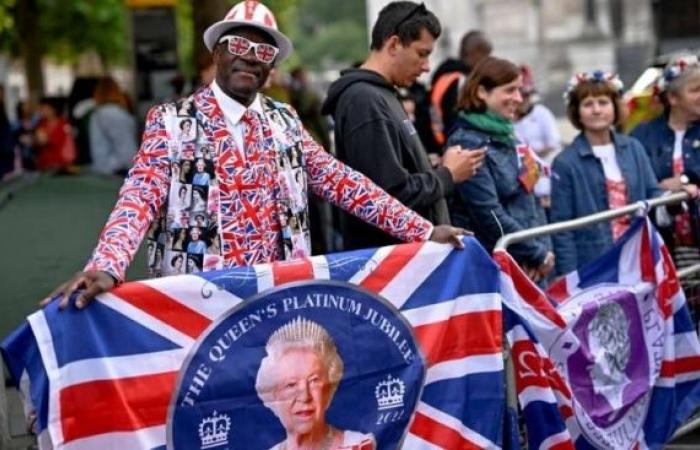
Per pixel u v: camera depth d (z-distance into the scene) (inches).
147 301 293.9
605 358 390.3
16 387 325.7
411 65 381.7
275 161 322.7
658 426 413.1
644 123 512.4
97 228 734.5
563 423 362.6
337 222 659.4
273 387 311.6
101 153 1099.9
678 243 473.7
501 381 349.1
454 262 340.5
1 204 853.2
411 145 379.6
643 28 2640.3
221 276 303.7
